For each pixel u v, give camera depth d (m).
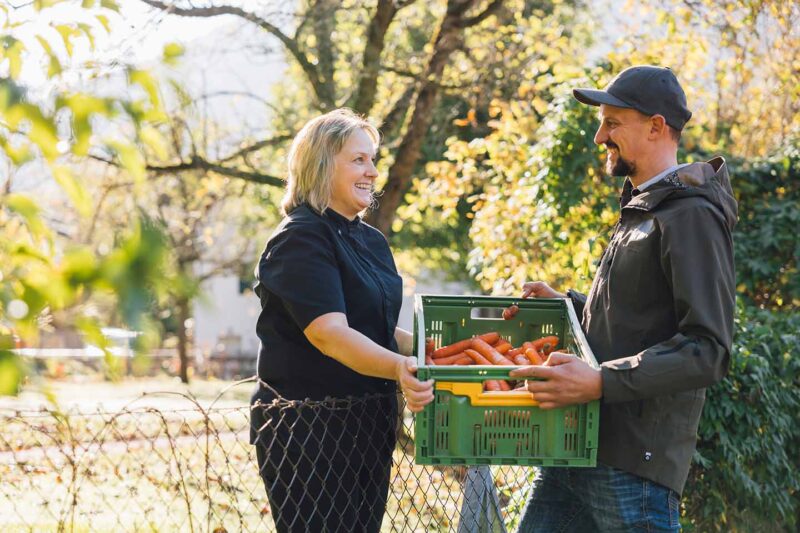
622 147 2.72
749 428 4.23
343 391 2.70
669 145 2.70
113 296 1.00
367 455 2.76
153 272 0.99
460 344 2.86
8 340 1.13
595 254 5.86
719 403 4.18
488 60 9.49
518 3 10.20
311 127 2.74
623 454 2.59
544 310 3.16
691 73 7.73
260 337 2.74
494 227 6.61
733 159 6.74
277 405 2.56
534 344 2.96
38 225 1.15
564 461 2.49
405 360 2.43
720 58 8.27
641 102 2.66
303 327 2.54
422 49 11.21
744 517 4.23
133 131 1.22
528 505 3.06
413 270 15.12
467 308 3.15
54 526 3.81
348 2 9.66
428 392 2.40
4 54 1.27
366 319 2.72
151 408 2.59
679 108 2.68
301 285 2.53
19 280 1.06
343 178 2.70
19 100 1.16
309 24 9.30
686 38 7.72
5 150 1.21
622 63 6.88
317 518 2.67
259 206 14.77
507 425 2.48
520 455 2.48
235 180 11.47
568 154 6.00
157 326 0.99
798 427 4.47
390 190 9.58
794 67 7.57
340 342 2.49
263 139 10.89
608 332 2.69
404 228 15.69
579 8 11.23
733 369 4.24
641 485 2.61
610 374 2.41
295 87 12.21
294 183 2.75
